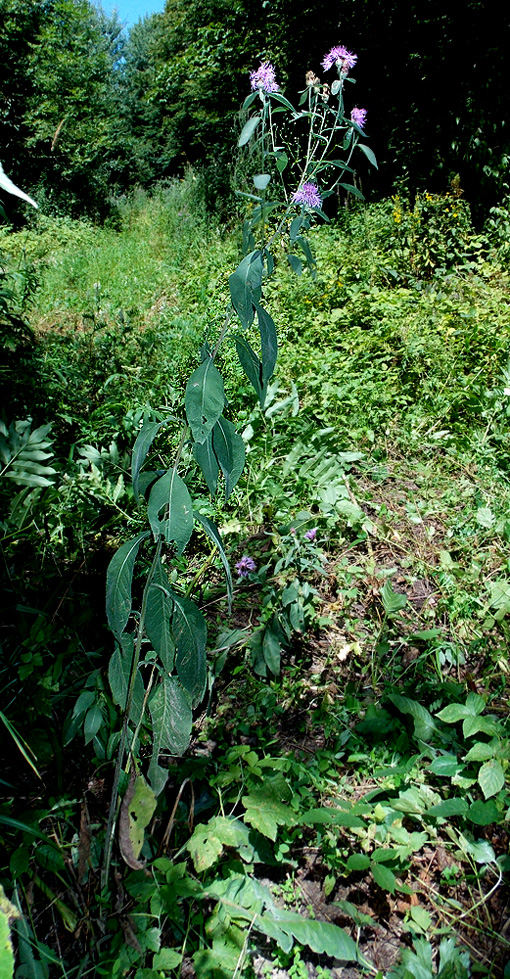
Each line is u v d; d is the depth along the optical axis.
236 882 1.61
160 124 25.03
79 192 16.44
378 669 2.38
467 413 4.01
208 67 13.11
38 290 7.39
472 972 1.53
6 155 15.80
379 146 9.61
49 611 2.36
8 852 1.65
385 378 4.38
